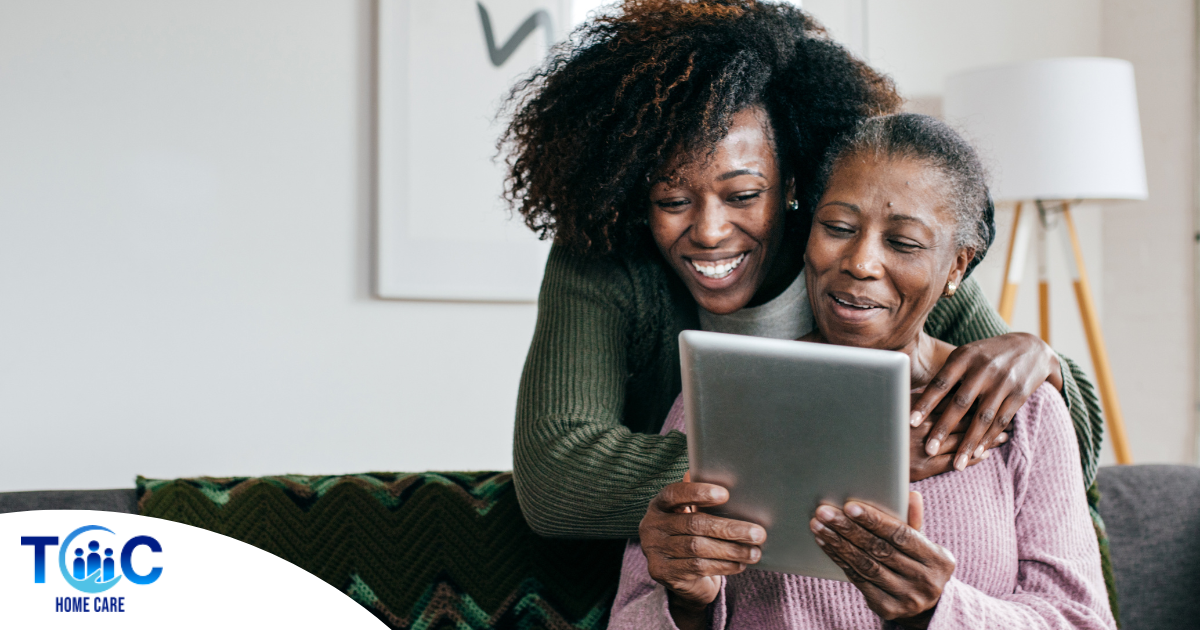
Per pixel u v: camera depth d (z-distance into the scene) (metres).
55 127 2.13
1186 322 2.71
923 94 2.76
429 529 1.14
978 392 0.83
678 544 0.74
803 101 0.97
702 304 1.02
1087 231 3.00
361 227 2.34
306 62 2.29
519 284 2.43
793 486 0.69
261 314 2.27
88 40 2.15
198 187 2.22
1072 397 1.02
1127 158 2.15
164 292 2.21
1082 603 0.80
